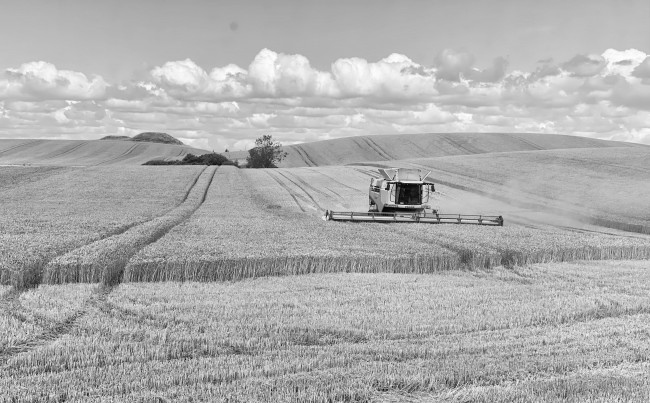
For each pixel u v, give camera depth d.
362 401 8.90
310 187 54.72
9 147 130.38
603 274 20.00
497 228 29.47
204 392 8.92
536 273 20.22
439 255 20.59
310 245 22.22
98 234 24.19
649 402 8.72
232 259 18.52
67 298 14.95
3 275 16.67
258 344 11.49
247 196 48.06
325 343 11.85
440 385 9.51
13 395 8.72
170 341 11.54
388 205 32.88
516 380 9.72
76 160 117.94
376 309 14.43
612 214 37.91
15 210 35.31
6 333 11.78
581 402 8.70
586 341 11.98
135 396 8.75
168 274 17.94
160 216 33.19
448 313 14.03
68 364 10.16
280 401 8.66
